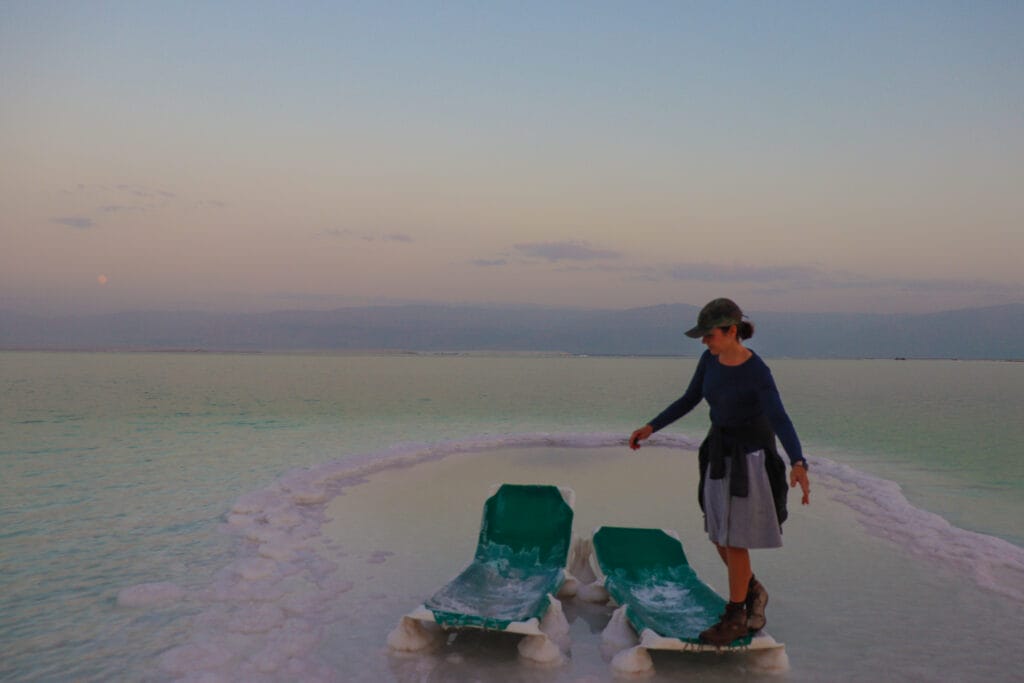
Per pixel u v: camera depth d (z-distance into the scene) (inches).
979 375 2433.6
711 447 124.5
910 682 119.8
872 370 3100.4
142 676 120.0
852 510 256.2
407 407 767.7
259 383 1269.7
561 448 405.4
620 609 142.6
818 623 147.0
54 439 462.6
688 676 121.6
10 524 230.2
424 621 140.3
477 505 259.3
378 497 272.4
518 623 126.9
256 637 137.3
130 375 1545.3
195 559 191.0
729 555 123.4
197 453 403.9
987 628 144.2
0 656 128.0
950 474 351.9
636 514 246.5
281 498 263.9
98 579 173.6
